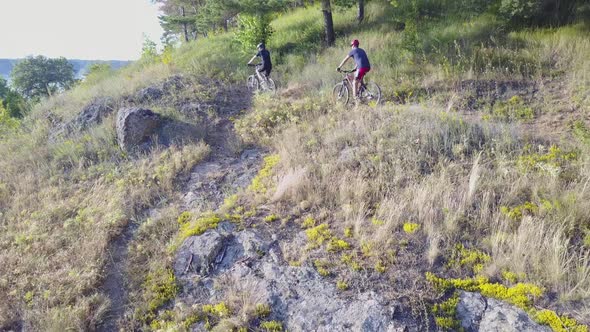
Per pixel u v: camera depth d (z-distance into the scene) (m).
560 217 4.70
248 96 11.71
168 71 13.20
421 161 6.18
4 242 5.86
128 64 19.05
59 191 7.38
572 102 8.26
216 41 16.80
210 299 4.49
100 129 9.42
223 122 9.94
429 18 13.31
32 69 64.50
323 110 9.22
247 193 6.48
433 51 11.28
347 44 13.26
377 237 4.79
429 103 9.02
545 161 5.93
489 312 3.82
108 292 4.93
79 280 4.95
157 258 5.25
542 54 10.03
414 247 4.68
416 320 3.83
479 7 12.39
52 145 9.25
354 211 5.34
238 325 4.04
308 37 14.95
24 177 8.04
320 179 6.25
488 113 8.38
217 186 7.03
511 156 6.14
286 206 5.89
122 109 9.15
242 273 4.75
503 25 11.45
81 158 8.34
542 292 3.90
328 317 4.01
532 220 4.73
